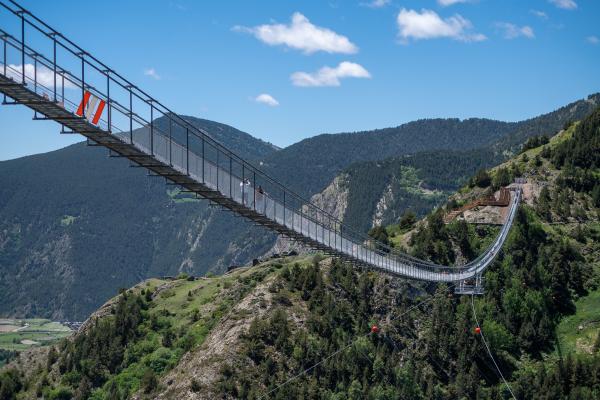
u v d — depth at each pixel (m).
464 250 174.62
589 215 188.88
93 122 51.44
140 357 157.75
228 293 171.25
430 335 144.38
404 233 194.38
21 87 46.38
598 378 135.00
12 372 168.25
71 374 157.75
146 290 183.75
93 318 176.12
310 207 90.06
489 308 153.38
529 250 173.25
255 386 128.12
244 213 73.75
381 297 148.88
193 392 127.88
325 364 131.62
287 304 144.75
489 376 141.38
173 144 60.12
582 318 156.88
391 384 131.50
